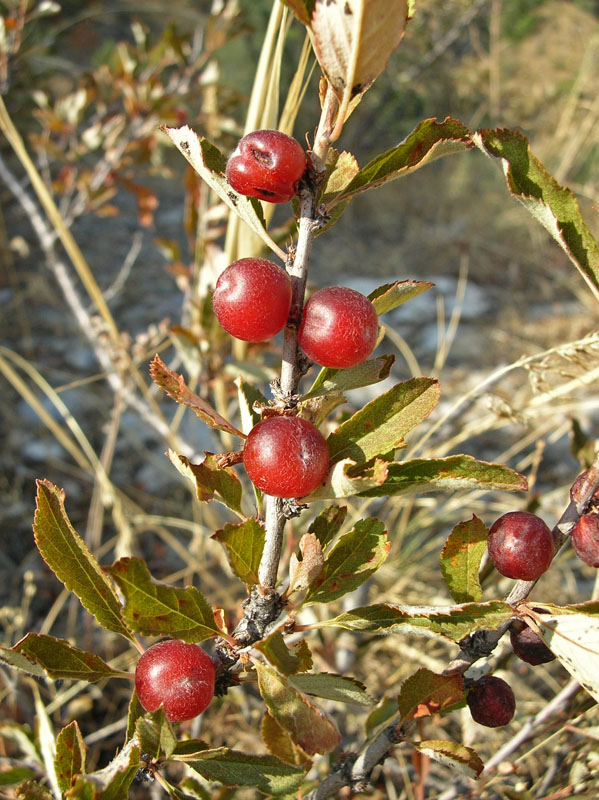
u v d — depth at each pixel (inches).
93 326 11.9
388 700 6.2
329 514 4.6
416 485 4.0
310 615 9.0
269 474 3.5
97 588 4.7
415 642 10.7
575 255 4.0
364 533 4.4
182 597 4.0
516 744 6.8
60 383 16.5
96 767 9.3
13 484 13.9
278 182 3.5
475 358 18.7
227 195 4.0
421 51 25.5
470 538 4.6
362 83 3.4
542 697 9.9
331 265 23.4
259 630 4.3
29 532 13.0
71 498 13.9
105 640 10.6
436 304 21.5
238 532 3.9
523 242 24.3
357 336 3.5
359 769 5.1
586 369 7.0
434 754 4.6
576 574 12.1
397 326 20.4
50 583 12.1
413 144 3.8
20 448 14.8
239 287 3.5
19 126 19.3
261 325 3.5
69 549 4.6
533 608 4.3
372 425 4.1
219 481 4.2
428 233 25.0
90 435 15.2
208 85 13.6
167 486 14.3
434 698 4.5
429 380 4.1
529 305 21.5
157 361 3.8
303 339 3.6
